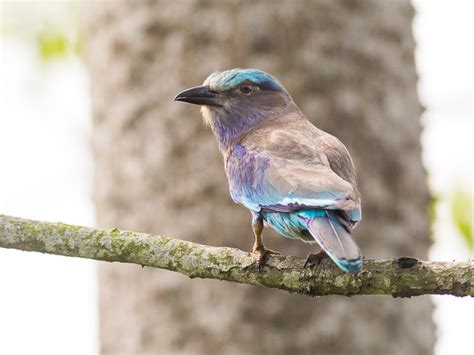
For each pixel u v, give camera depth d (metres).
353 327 13.88
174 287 14.09
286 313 13.79
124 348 14.41
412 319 14.33
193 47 14.41
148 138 14.50
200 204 14.13
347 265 9.67
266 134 12.30
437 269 9.84
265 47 14.27
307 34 14.31
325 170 11.12
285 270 10.37
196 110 14.30
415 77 15.09
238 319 13.82
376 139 14.41
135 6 14.73
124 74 14.72
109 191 14.73
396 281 9.92
